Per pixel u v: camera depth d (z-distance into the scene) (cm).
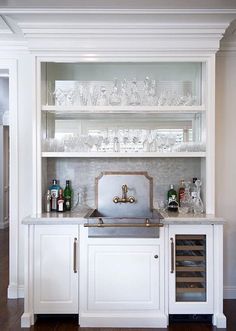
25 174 340
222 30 289
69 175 339
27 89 340
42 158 311
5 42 336
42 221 276
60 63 341
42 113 311
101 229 275
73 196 338
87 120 340
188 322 284
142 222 273
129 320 274
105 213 337
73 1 251
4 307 314
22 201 340
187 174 338
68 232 278
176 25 286
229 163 341
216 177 340
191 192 329
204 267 282
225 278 340
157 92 339
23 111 340
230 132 341
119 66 342
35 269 279
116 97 318
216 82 339
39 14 268
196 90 337
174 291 277
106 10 263
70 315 293
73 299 277
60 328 273
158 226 271
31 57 311
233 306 317
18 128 340
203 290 281
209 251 279
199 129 330
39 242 278
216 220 275
